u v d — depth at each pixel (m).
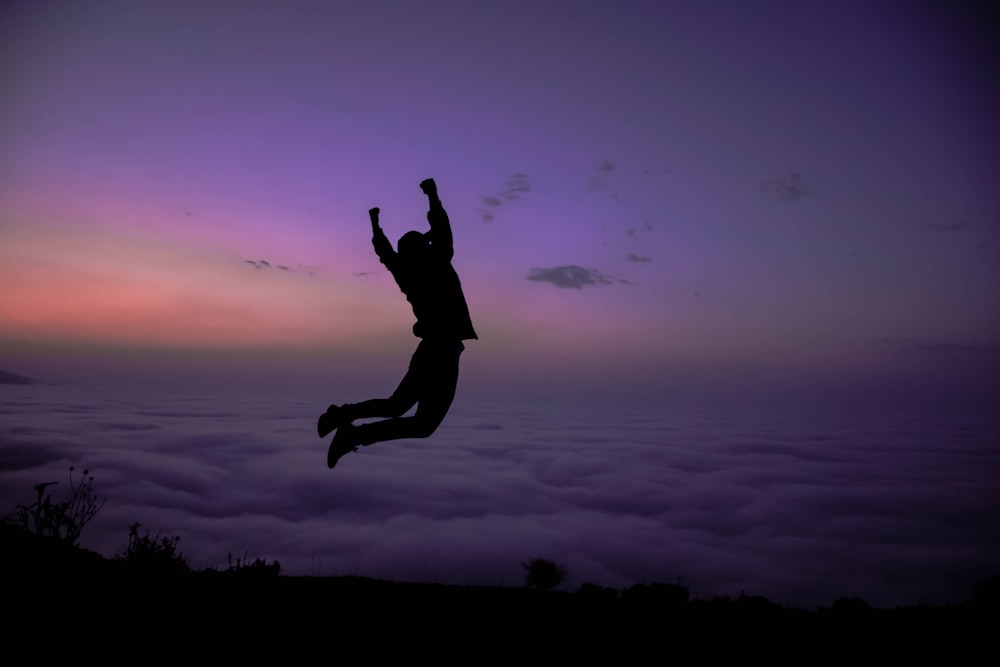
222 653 3.88
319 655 3.98
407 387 3.53
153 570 5.28
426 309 3.60
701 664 4.20
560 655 4.25
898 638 4.75
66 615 4.16
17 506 5.62
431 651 4.19
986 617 5.12
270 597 5.01
